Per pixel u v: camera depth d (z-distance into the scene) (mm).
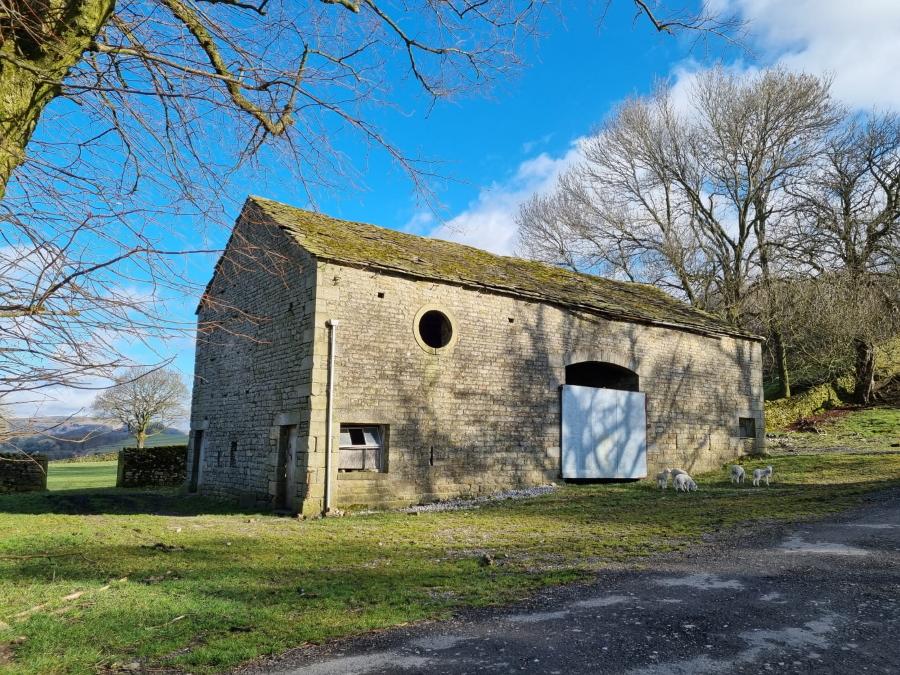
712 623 4695
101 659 4109
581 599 5414
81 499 14789
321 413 11844
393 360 12898
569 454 15375
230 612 5117
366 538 8938
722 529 8758
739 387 19703
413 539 8812
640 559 7066
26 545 8484
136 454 21109
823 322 25391
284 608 5227
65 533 9547
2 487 18016
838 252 25547
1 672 3824
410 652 4215
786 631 4500
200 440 17141
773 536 8023
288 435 12891
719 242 29344
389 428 12648
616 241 30500
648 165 29656
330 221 15617
